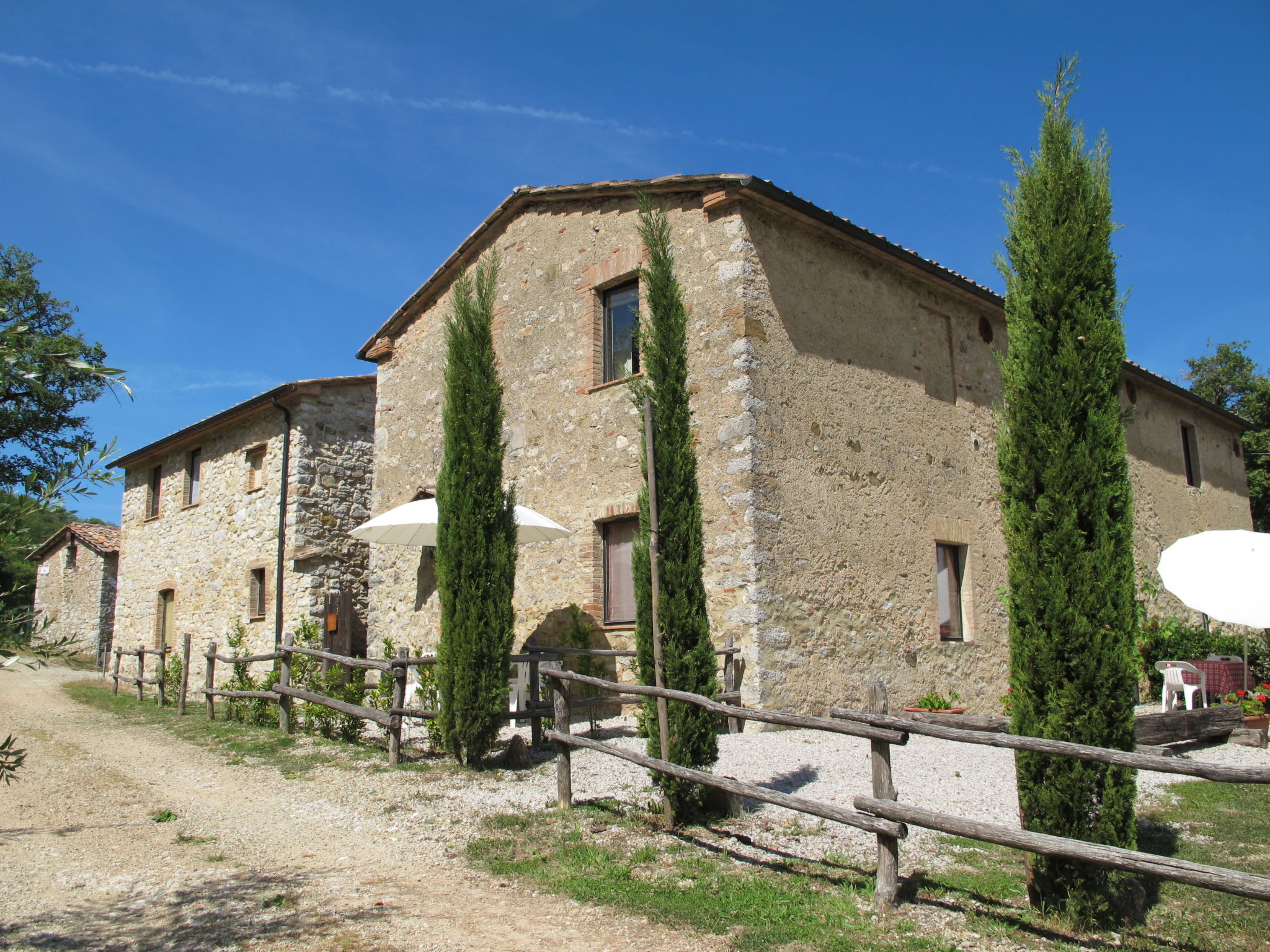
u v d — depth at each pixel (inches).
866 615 363.9
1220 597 296.5
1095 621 154.9
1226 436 725.9
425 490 470.9
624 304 397.1
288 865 190.1
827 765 267.6
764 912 157.9
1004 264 175.3
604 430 385.7
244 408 594.2
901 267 414.9
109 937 149.9
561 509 399.9
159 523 716.0
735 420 335.6
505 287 449.4
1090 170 167.5
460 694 275.4
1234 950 144.8
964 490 431.8
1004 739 143.9
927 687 385.1
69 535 966.4
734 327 341.7
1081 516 158.1
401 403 510.6
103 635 879.1
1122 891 154.7
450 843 202.5
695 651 218.4
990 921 152.6
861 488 374.6
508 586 289.6
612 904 164.2
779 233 363.9
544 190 422.6
